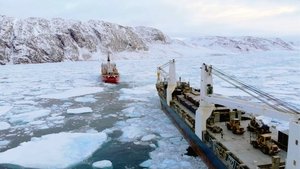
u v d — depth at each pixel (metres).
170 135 24.06
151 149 21.45
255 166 13.77
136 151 21.12
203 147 18.50
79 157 19.86
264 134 16.31
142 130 25.53
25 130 26.30
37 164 18.72
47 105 36.97
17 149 20.97
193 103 24.89
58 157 19.69
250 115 21.95
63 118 30.27
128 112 32.22
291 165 10.99
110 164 18.64
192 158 19.50
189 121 21.31
